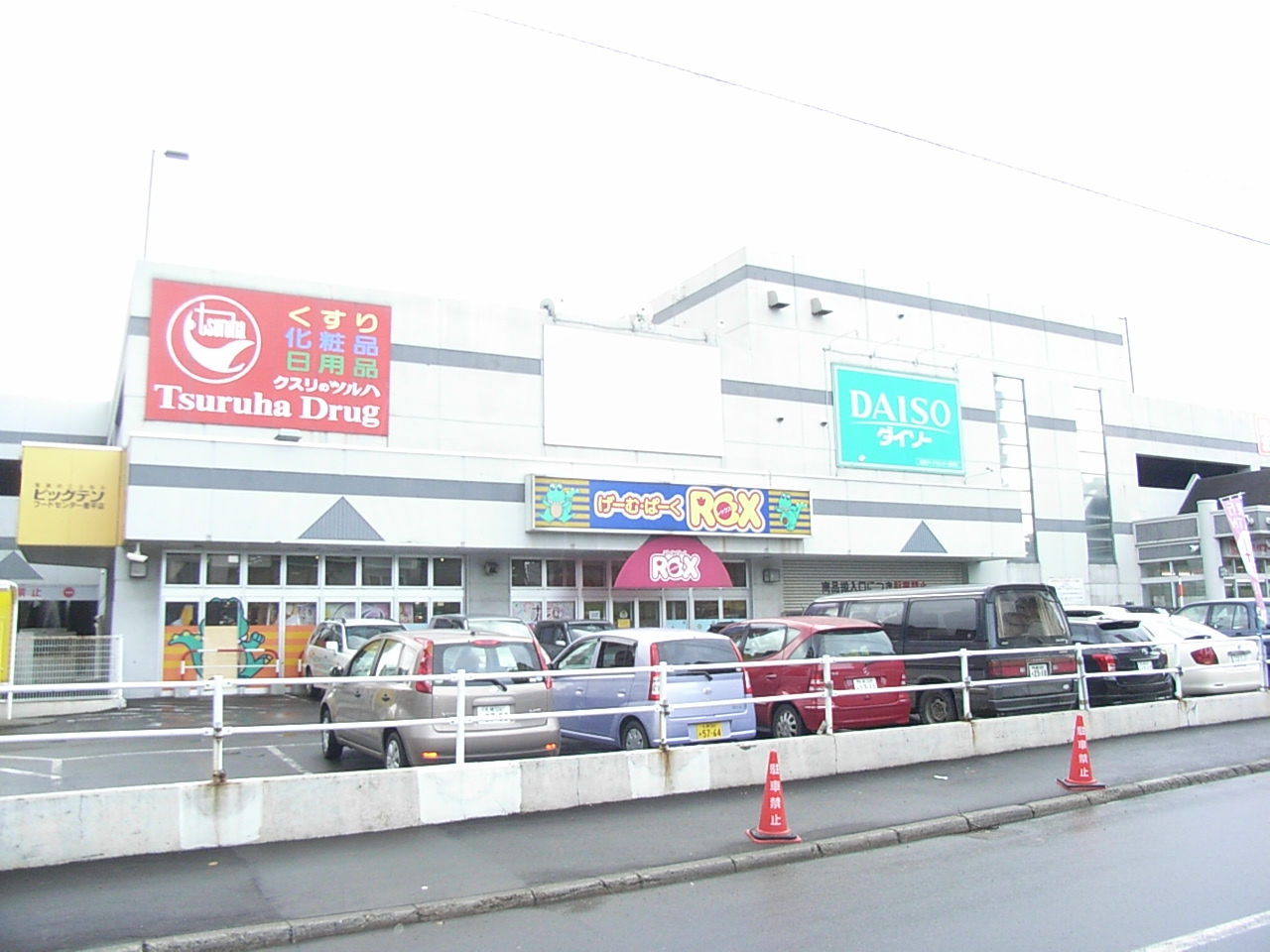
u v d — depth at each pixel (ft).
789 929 19.89
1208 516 114.93
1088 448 122.83
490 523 74.79
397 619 74.38
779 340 97.86
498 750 32.83
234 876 23.39
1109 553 121.70
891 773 35.58
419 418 78.59
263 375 73.20
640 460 87.61
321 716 40.86
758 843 26.30
